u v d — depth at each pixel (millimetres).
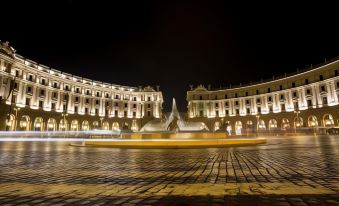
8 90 52812
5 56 51500
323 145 15914
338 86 58062
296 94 70062
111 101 83438
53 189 4383
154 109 88938
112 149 14992
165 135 20359
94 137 55562
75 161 8648
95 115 76688
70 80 72312
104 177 5531
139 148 15633
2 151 13609
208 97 90688
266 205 3270
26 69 59156
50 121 64688
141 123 87125
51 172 6258
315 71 64562
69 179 5316
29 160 9031
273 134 63281
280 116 72438
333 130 49656
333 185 4391
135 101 89000
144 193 4043
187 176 5559
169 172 6148
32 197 3840
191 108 90750
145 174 5887
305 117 65062
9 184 4824
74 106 73125
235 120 83812
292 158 8703
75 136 58844
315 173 5605
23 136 50250
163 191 4160
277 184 4555
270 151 12039
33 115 58938
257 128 78188
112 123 81938
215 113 89125
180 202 3475
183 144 15859
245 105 83375
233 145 16406
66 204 3447
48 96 65312
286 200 3494
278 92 75062
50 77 66688
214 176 5508
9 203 3508
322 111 60344
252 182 4785
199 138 20297
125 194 3988
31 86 60312
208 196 3775
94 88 79625
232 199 3584
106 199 3699
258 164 7352
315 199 3520
